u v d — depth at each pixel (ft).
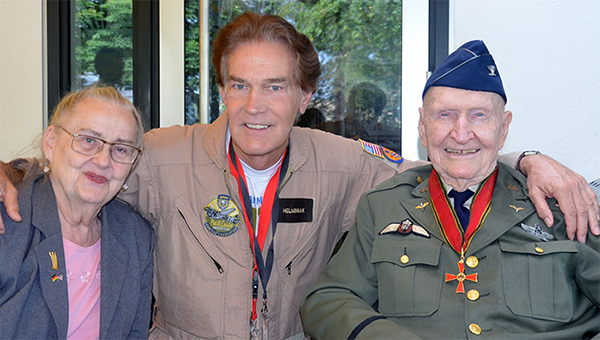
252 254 5.50
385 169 6.18
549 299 4.51
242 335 5.37
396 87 7.80
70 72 8.48
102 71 8.44
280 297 5.59
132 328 5.27
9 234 4.60
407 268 4.93
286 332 5.66
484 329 4.48
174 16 8.10
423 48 7.54
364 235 5.35
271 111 5.20
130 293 5.15
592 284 4.51
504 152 7.23
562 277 4.55
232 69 5.26
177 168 5.66
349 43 7.91
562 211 4.67
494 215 4.91
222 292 5.41
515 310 4.48
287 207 5.71
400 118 7.80
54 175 4.88
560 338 4.38
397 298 4.87
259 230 5.64
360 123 7.95
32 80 8.40
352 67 7.93
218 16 8.17
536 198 4.80
